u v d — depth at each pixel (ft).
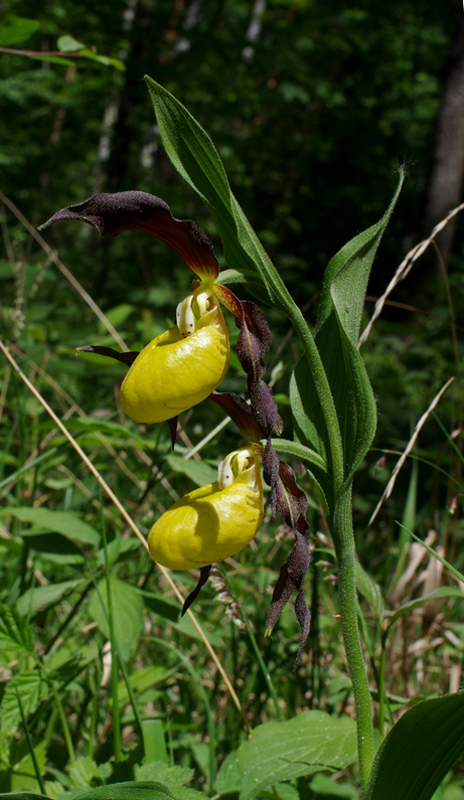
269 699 1.18
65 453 1.57
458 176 5.20
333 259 0.80
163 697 1.14
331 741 0.85
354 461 0.77
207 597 1.34
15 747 0.94
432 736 0.71
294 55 5.17
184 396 0.80
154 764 0.89
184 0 6.19
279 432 0.81
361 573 0.99
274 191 6.59
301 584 0.80
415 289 4.95
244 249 0.75
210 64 5.19
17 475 1.17
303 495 0.84
